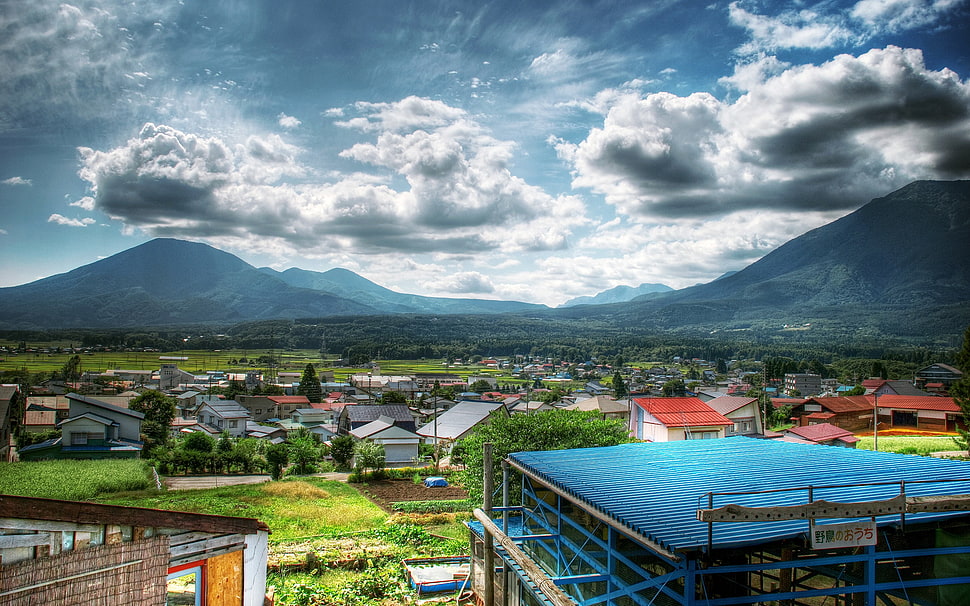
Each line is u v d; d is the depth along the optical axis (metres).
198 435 58.72
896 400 65.44
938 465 14.42
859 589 9.88
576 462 15.88
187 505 36.44
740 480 13.15
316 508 36.12
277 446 53.28
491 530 11.70
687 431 40.41
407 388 124.00
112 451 55.56
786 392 120.38
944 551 10.54
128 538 10.46
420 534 28.30
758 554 9.96
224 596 12.29
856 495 11.52
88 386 104.69
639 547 10.99
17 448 59.81
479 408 75.94
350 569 22.59
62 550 9.54
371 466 51.47
